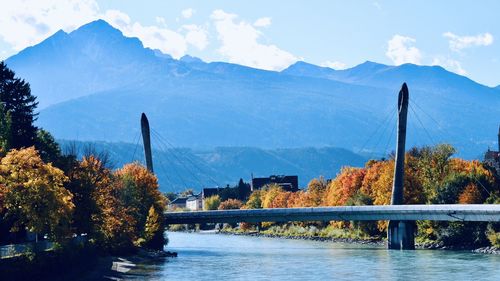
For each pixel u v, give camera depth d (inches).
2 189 3284.9
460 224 6368.1
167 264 5083.7
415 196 7135.8
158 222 6309.1
